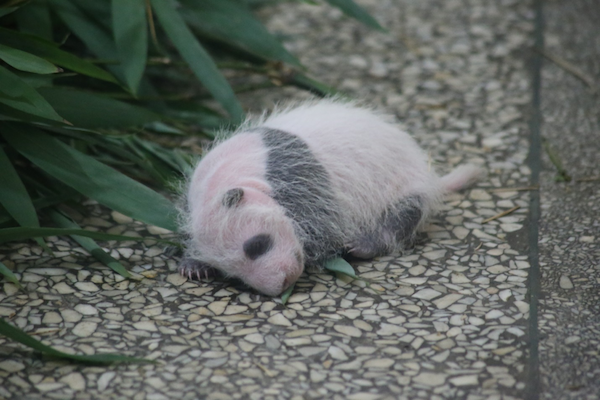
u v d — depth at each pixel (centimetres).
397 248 648
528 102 912
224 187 584
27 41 661
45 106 595
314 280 607
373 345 524
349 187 624
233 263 564
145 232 673
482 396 472
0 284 584
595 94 904
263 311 565
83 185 628
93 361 503
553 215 693
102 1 779
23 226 585
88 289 588
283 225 562
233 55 904
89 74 676
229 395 473
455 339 530
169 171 732
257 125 680
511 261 630
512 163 791
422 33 1105
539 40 1045
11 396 470
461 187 735
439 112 898
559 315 553
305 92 962
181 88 952
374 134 654
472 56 1033
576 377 488
